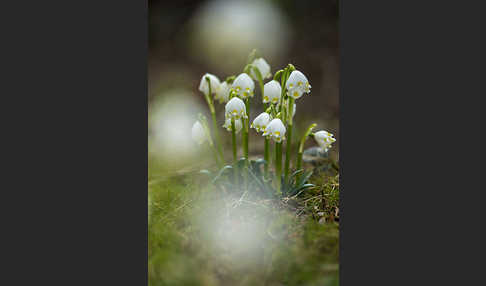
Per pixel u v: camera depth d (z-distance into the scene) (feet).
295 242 3.38
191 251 3.35
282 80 3.49
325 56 5.29
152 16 6.21
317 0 6.03
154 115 4.65
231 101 3.48
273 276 3.26
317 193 3.66
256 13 5.95
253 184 3.65
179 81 5.20
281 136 3.44
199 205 3.59
